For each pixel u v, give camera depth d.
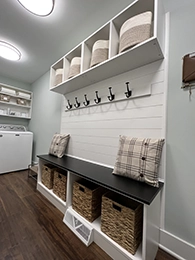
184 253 1.00
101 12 1.49
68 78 1.83
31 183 2.34
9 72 3.14
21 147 3.04
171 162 1.11
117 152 1.44
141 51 1.14
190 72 1.03
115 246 0.99
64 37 1.94
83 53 1.63
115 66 1.40
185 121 1.06
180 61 1.11
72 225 1.28
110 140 1.61
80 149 2.00
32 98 3.70
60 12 1.51
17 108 3.65
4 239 1.12
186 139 1.05
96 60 1.44
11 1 1.42
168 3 1.21
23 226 1.28
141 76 1.36
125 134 1.46
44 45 2.13
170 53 1.17
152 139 1.16
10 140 2.87
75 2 1.38
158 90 1.23
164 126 1.17
